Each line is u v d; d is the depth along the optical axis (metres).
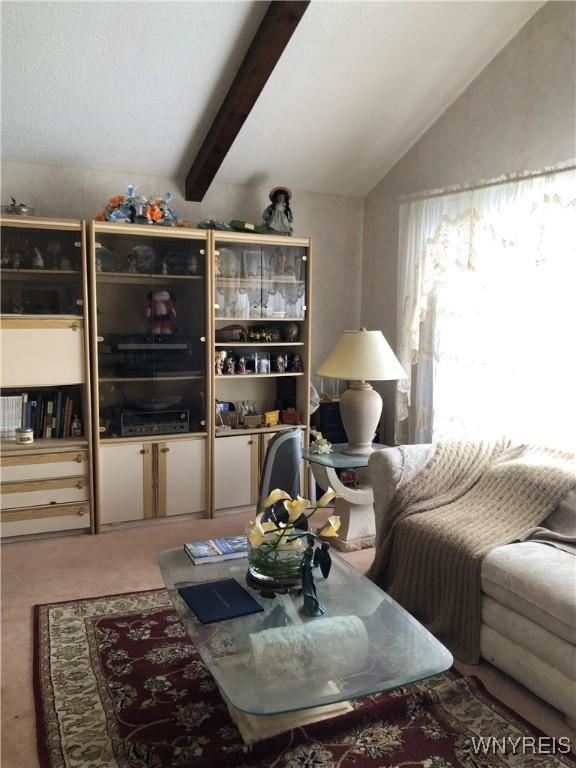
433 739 1.95
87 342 3.53
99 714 2.05
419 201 3.93
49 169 3.73
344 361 3.39
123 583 3.02
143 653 2.41
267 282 4.06
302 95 3.59
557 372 3.09
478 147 3.66
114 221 3.55
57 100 3.28
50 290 3.45
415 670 1.72
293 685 1.65
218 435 3.96
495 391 3.44
